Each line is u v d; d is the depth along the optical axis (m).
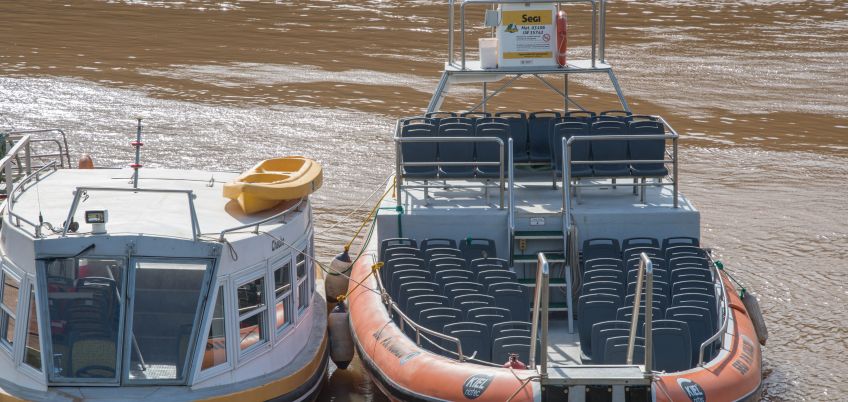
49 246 14.00
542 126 21.14
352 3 64.81
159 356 14.19
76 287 14.09
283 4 63.72
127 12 59.31
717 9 65.12
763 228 25.89
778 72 47.34
